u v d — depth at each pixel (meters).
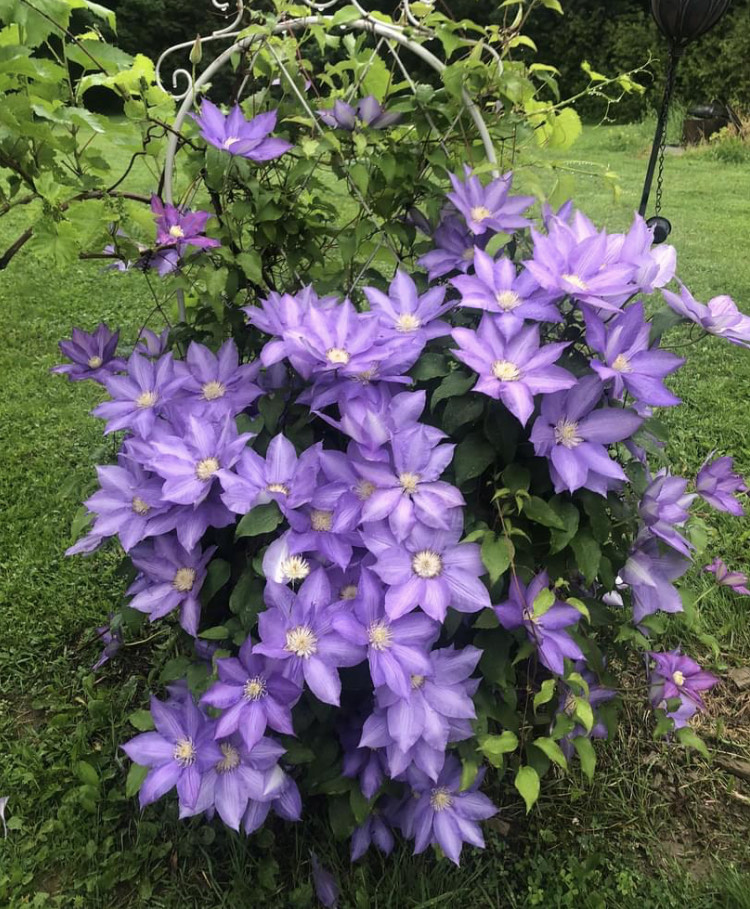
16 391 2.74
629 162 7.15
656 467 1.46
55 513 2.08
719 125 8.18
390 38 1.25
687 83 9.37
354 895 1.19
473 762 1.08
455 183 1.16
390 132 1.31
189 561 1.10
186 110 1.25
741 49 8.88
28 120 1.13
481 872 1.25
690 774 1.43
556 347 0.97
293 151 1.28
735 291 3.65
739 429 2.41
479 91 1.28
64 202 1.19
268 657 0.96
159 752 1.08
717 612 1.75
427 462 0.98
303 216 1.37
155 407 1.15
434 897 1.20
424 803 1.12
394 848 1.25
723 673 1.63
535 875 1.25
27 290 3.67
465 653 1.02
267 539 1.13
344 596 1.05
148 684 1.53
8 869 1.24
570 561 1.13
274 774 1.05
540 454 0.99
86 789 1.30
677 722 1.31
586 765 1.10
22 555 1.93
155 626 1.69
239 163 1.20
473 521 1.07
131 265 1.29
